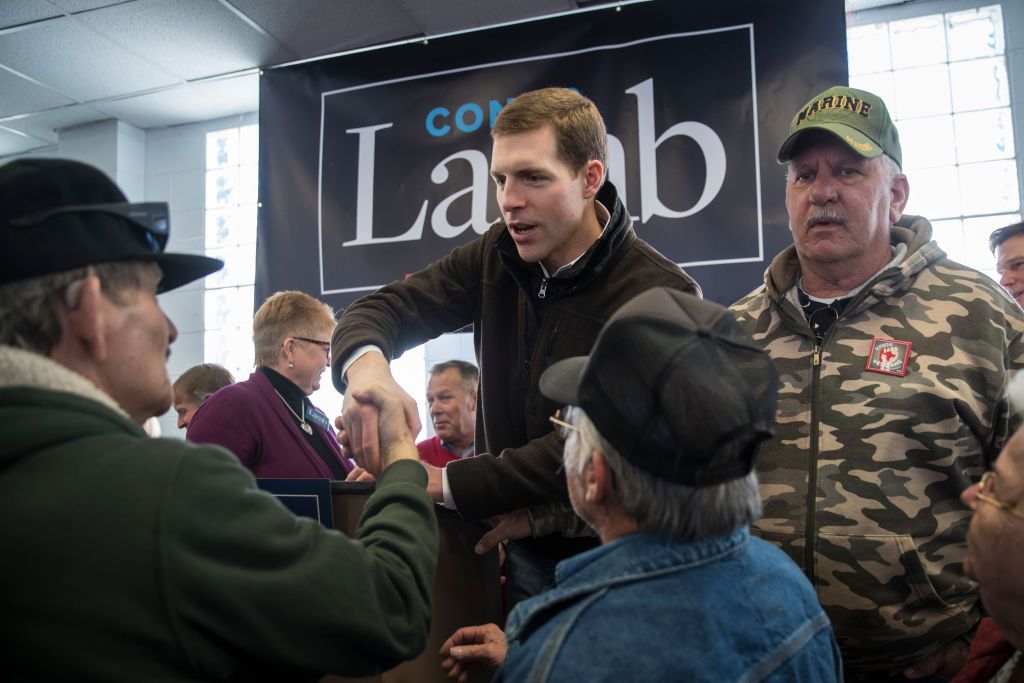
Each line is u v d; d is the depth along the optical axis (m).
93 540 0.75
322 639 0.83
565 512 1.36
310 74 3.87
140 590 0.75
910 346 1.47
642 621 0.83
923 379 1.44
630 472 0.88
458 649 1.26
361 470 1.61
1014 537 0.91
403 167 3.71
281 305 2.50
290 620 0.80
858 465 1.44
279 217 3.82
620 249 1.45
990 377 1.42
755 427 0.83
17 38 4.24
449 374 3.39
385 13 3.97
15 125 5.36
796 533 1.45
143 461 0.80
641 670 0.79
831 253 1.51
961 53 4.04
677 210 3.35
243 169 5.26
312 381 2.53
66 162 0.88
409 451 1.16
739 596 0.87
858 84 4.18
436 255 3.63
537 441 1.31
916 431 1.42
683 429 0.82
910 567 1.38
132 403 0.92
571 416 1.00
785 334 1.58
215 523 0.79
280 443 2.33
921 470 1.42
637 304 0.90
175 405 3.25
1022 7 3.93
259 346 2.51
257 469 2.33
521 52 3.60
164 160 5.45
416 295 1.57
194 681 0.77
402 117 3.73
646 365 0.84
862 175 1.50
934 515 1.41
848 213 1.49
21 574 0.75
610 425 0.87
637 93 3.43
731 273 3.28
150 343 0.91
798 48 3.27
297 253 3.78
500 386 1.53
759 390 0.87
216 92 4.93
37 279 0.83
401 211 3.69
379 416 1.19
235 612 0.78
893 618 1.38
